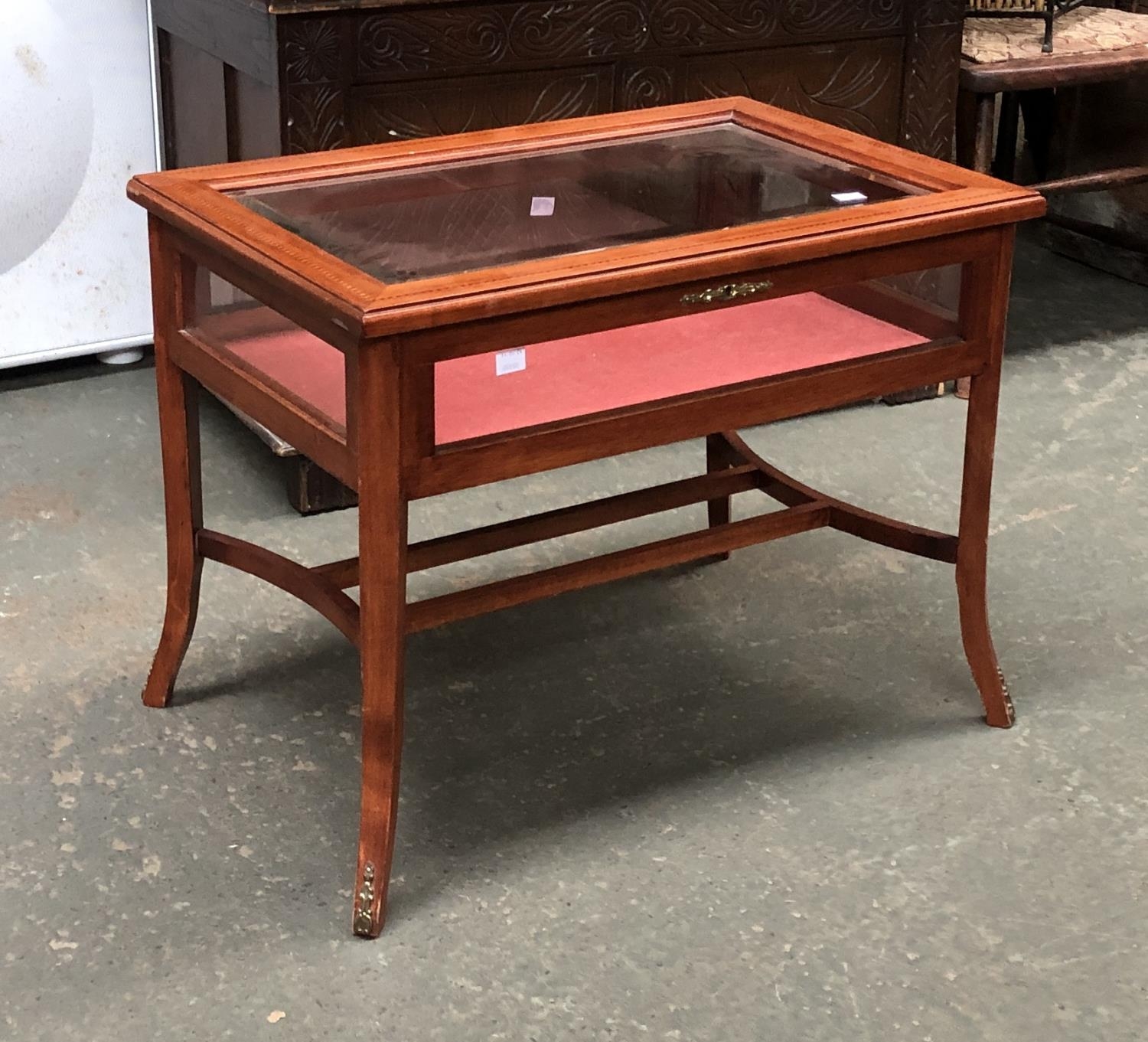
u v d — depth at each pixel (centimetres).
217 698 223
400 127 264
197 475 208
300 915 182
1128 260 390
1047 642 240
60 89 295
